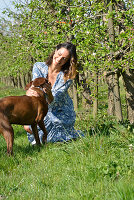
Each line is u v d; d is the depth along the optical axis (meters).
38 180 3.06
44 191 2.81
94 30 5.84
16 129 7.32
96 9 5.71
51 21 8.15
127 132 4.91
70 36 7.93
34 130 4.54
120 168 3.07
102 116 7.39
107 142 4.15
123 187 2.51
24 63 11.35
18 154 4.11
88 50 5.84
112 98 8.05
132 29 5.30
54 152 4.20
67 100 5.09
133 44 5.51
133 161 3.33
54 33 8.13
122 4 6.46
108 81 8.06
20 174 3.46
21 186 3.04
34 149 4.52
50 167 3.53
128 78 7.11
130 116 7.40
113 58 6.07
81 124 6.18
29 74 29.98
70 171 3.31
